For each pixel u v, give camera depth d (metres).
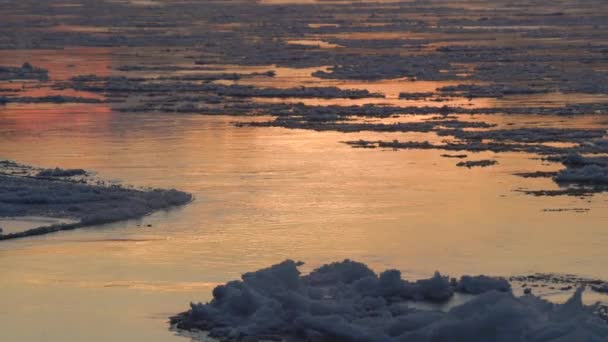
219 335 29.77
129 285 34.53
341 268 33.94
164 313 31.78
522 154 57.91
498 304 28.70
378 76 97.12
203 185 49.72
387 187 49.31
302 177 51.56
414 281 34.66
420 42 132.50
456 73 99.44
